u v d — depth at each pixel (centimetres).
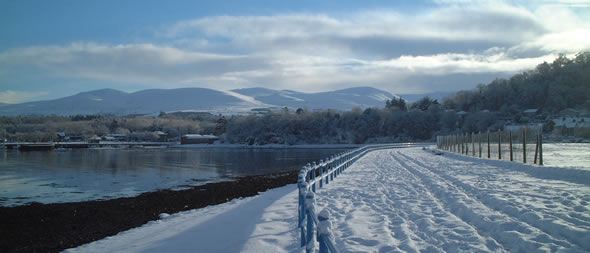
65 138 18525
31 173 4622
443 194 1227
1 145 15362
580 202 955
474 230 764
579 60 13538
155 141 19138
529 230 707
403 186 1500
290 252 698
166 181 3653
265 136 14025
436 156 3766
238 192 2425
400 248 677
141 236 1027
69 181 3709
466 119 12006
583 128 8962
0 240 1376
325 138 13662
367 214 992
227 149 12938
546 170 1659
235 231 908
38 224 1638
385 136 13125
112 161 7044
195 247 802
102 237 1360
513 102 13212
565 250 602
